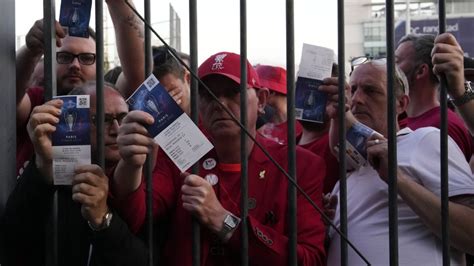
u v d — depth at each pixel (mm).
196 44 1985
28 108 2846
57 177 1887
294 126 1966
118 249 1944
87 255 2180
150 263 1997
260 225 2041
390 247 1966
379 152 2191
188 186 2002
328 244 2486
